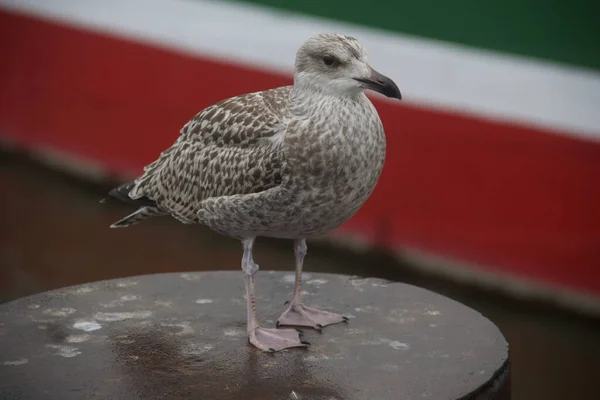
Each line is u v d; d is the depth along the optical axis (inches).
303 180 149.6
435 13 263.4
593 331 273.3
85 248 345.4
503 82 259.0
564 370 261.1
